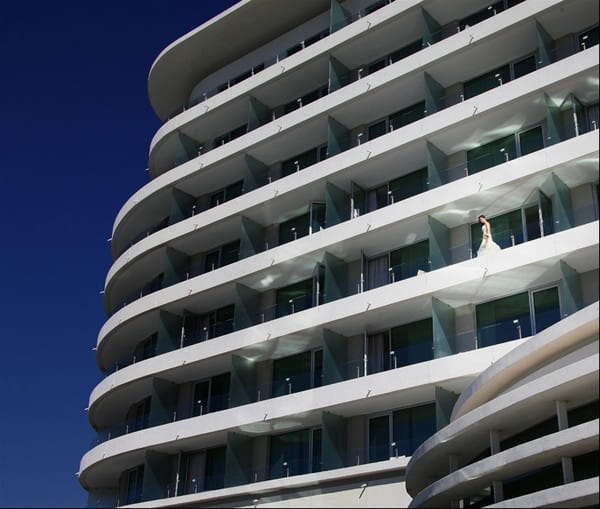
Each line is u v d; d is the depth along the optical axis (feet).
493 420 54.90
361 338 93.81
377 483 82.17
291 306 100.01
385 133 103.96
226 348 99.60
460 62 96.63
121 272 124.06
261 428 94.63
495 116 89.66
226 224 110.83
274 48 125.80
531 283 81.61
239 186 119.65
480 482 55.11
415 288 85.61
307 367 97.91
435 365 80.74
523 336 78.59
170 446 101.60
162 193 122.83
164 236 116.06
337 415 89.40
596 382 47.93
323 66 111.34
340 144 105.29
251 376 100.78
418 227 91.61
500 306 84.53
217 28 125.29
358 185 102.06
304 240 98.63
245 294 104.63
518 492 57.72
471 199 86.89
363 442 88.22
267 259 101.35
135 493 108.06
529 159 82.74
